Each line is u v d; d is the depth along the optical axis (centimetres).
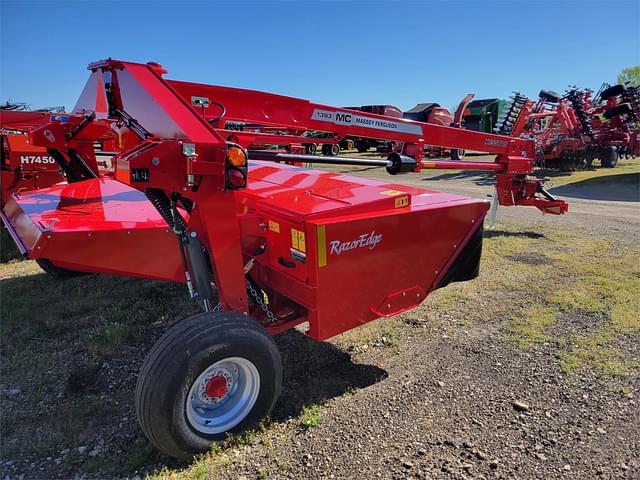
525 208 960
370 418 271
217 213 241
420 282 326
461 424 265
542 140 1616
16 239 297
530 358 339
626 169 1709
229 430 244
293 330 386
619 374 313
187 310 428
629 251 608
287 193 315
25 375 323
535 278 507
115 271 282
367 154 2680
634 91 1691
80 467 235
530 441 250
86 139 434
